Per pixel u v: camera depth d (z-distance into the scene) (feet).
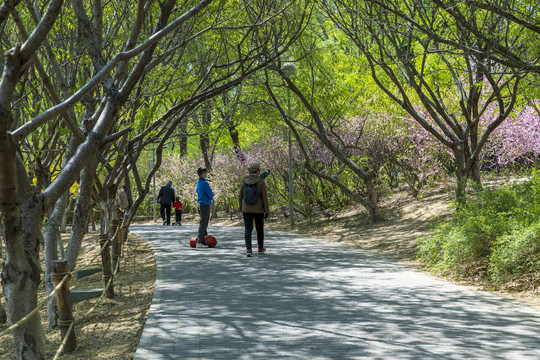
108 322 22.48
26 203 13.97
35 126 13.16
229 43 39.55
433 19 36.70
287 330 19.24
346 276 30.50
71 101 13.60
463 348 16.51
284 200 69.10
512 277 25.58
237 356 16.35
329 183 62.18
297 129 64.28
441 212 47.62
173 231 67.31
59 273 18.34
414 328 19.06
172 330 19.61
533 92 38.19
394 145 60.95
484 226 28.53
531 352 15.94
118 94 18.34
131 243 52.85
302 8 43.83
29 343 13.66
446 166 60.39
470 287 26.35
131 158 27.45
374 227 51.34
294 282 28.89
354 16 41.73
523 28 35.68
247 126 72.08
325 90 55.36
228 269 34.04
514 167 63.57
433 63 47.32
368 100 58.44
